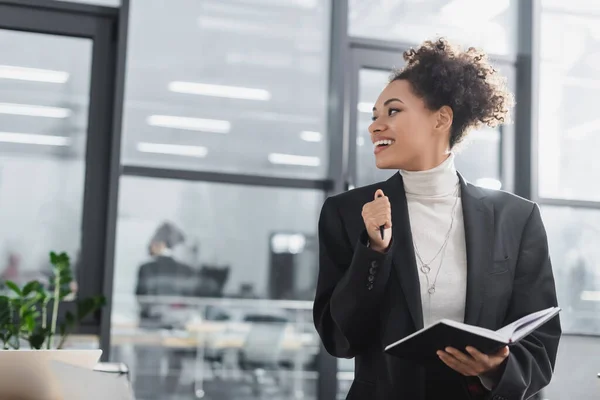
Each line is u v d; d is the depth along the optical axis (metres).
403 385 1.45
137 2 4.18
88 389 1.35
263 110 4.32
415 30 4.54
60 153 3.97
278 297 4.27
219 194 4.23
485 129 4.58
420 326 1.46
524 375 1.42
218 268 4.20
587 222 4.60
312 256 4.33
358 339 1.50
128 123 4.12
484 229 1.54
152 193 4.14
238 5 4.33
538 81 4.54
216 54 4.28
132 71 4.15
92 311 3.69
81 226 3.96
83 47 4.05
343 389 4.29
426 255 1.54
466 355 1.34
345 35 4.35
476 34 4.61
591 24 4.70
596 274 4.57
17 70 3.96
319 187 4.36
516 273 1.55
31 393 1.38
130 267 4.08
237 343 4.20
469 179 4.54
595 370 4.50
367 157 4.40
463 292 1.51
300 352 4.27
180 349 4.12
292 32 4.39
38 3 3.95
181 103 4.21
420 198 1.59
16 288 3.25
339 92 4.32
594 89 4.68
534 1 4.57
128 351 4.04
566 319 4.52
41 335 3.14
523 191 4.54
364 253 1.42
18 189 3.90
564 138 4.62
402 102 1.56
